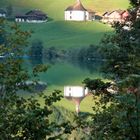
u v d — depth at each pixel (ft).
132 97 72.79
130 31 122.93
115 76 111.96
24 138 82.48
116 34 123.85
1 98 84.07
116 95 78.43
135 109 73.05
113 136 78.54
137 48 109.81
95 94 108.47
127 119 74.43
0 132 81.71
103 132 87.15
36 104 86.12
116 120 74.90
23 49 87.40
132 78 71.77
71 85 602.44
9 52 86.58
